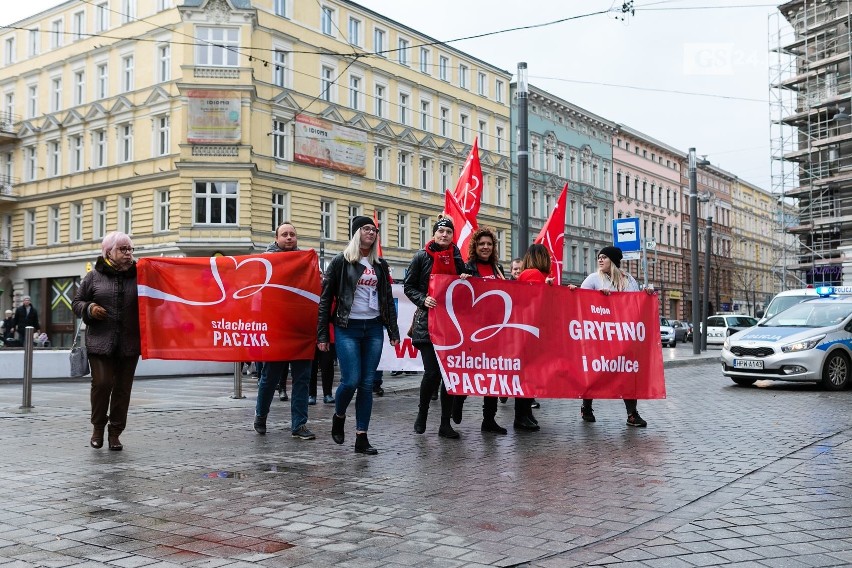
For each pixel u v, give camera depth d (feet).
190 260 26.55
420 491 17.69
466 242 41.04
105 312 22.65
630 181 218.38
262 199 112.06
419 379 51.34
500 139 167.94
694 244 90.02
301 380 25.99
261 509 16.01
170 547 13.37
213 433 26.81
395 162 138.92
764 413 32.55
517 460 21.57
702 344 102.78
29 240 137.59
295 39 117.70
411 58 143.02
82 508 16.06
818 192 142.82
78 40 127.85
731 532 14.14
